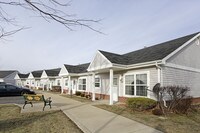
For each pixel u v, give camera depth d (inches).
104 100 700.7
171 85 474.6
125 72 613.0
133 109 462.9
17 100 690.2
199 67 637.3
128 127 289.6
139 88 541.6
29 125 303.1
